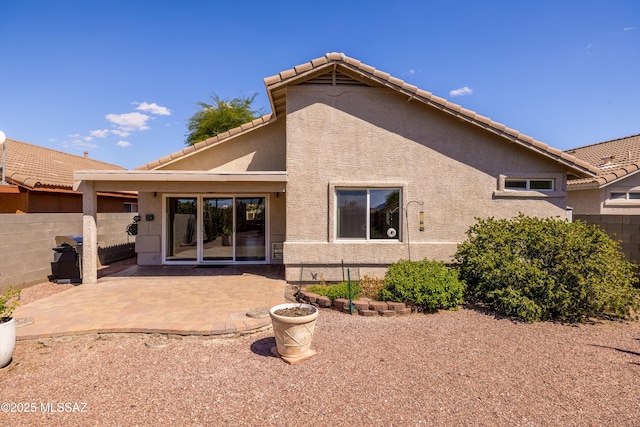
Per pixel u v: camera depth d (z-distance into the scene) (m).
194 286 9.52
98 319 6.67
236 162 12.43
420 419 3.85
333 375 4.83
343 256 9.68
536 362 5.27
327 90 9.79
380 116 9.84
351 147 9.80
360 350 5.66
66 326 6.27
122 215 15.53
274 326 5.38
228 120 32.66
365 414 3.93
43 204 15.53
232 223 13.02
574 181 14.55
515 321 7.11
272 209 12.88
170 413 3.96
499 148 9.91
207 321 6.56
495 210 9.91
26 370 5.02
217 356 5.46
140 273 11.38
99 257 13.45
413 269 8.29
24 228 10.06
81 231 12.62
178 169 12.34
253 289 9.16
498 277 7.61
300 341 5.24
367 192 9.87
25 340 5.88
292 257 9.69
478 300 8.40
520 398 4.28
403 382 4.64
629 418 3.89
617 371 5.00
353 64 9.37
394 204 9.89
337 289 8.27
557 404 4.16
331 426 3.73
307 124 9.77
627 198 14.87
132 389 4.48
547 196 9.89
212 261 13.01
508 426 3.73
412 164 9.84
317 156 9.76
